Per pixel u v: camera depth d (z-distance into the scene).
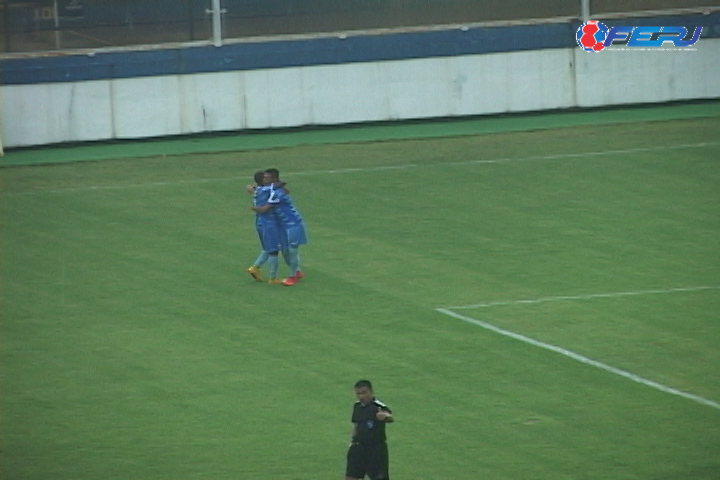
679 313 70.50
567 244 84.25
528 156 107.81
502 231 87.56
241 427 56.62
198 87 119.56
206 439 55.41
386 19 122.19
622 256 81.44
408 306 72.69
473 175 102.31
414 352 65.38
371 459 48.78
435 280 77.38
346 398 59.66
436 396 59.66
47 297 75.12
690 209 91.50
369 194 97.69
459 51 123.12
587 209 92.25
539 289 75.31
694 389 59.94
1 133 116.06
